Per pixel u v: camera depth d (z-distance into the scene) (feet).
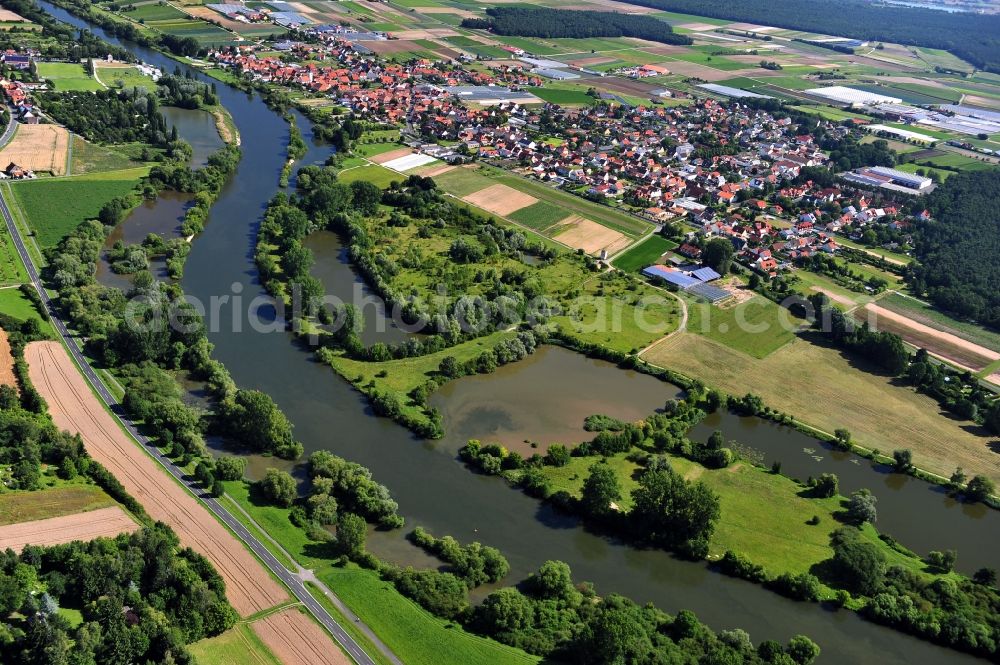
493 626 554.05
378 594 569.23
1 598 498.69
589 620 556.10
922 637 586.04
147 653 492.54
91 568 525.34
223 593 544.62
